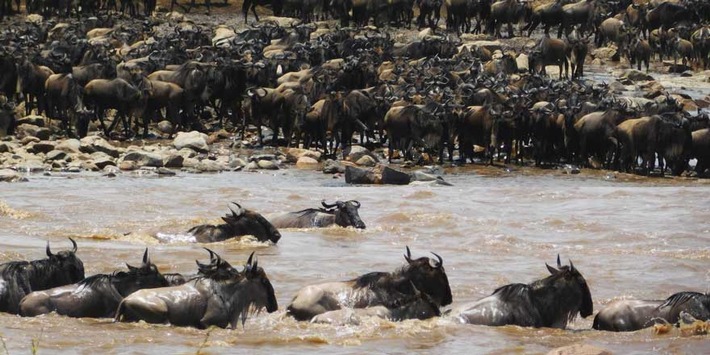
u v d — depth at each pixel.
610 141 138.88
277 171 132.75
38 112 155.50
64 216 91.00
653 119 134.75
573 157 142.88
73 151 134.38
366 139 151.00
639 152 136.38
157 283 55.75
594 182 128.25
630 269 74.06
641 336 54.09
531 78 174.75
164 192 107.00
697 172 138.50
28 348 48.66
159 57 178.75
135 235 80.00
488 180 128.00
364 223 89.12
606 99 155.25
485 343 51.88
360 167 132.50
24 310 54.50
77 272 58.12
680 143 134.62
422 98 153.00
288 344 51.06
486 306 55.91
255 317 56.06
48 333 51.16
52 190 107.75
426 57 197.88
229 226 79.62
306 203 101.69
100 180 119.62
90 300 54.59
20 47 170.75
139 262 70.38
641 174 136.75
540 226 90.69
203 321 53.50
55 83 147.88
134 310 53.47
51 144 135.88
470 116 141.25
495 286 67.44
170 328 53.00
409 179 124.25
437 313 56.03
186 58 179.25
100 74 156.50
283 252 76.38
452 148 143.12
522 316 55.72
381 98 147.75
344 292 55.88
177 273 62.50
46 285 57.06
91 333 51.47
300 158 138.62
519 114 141.12
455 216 94.12
